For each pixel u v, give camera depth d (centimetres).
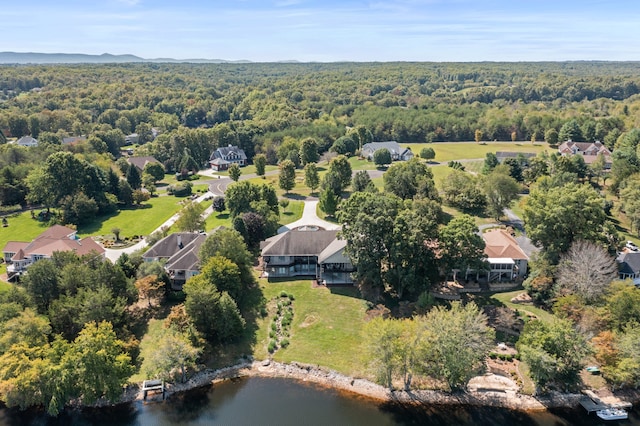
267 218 9581
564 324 5403
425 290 6981
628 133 16125
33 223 11325
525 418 5056
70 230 9800
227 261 7100
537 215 7512
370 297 7356
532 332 5484
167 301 7331
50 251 8369
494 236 8488
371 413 5159
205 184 15338
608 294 6241
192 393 5525
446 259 7062
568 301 6175
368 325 5544
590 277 6469
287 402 5341
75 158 12081
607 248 7294
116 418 5128
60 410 5203
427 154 16912
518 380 5581
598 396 5331
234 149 18812
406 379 5588
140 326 6719
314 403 5322
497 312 6719
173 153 18162
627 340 5253
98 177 12531
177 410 5241
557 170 12481
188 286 6375
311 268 8250
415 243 6888
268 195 10750
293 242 8231
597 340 5475
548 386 5475
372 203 7419
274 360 6078
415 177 11669
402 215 7188
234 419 5075
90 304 6003
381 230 7106
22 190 12619
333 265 7944
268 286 7806
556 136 19138
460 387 5503
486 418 5066
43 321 5709
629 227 10000
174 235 8594
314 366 5931
